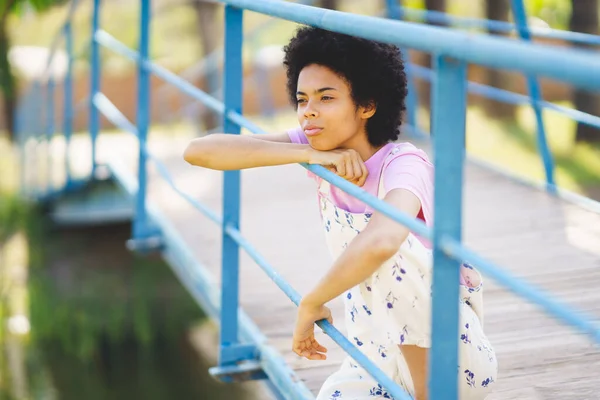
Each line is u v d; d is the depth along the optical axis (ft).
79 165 38.19
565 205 15.98
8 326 29.32
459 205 5.08
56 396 26.04
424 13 19.44
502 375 9.24
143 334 29.17
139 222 16.69
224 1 9.37
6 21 43.34
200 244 15.80
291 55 7.21
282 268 13.91
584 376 9.12
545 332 10.34
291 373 9.54
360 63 6.84
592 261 12.89
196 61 52.90
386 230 6.17
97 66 20.81
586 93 35.09
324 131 7.00
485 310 11.16
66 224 32.96
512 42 4.35
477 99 46.03
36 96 33.19
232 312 10.67
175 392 26.04
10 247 33.37
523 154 36.09
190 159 7.68
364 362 6.44
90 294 31.17
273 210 17.76
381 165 6.89
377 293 6.84
